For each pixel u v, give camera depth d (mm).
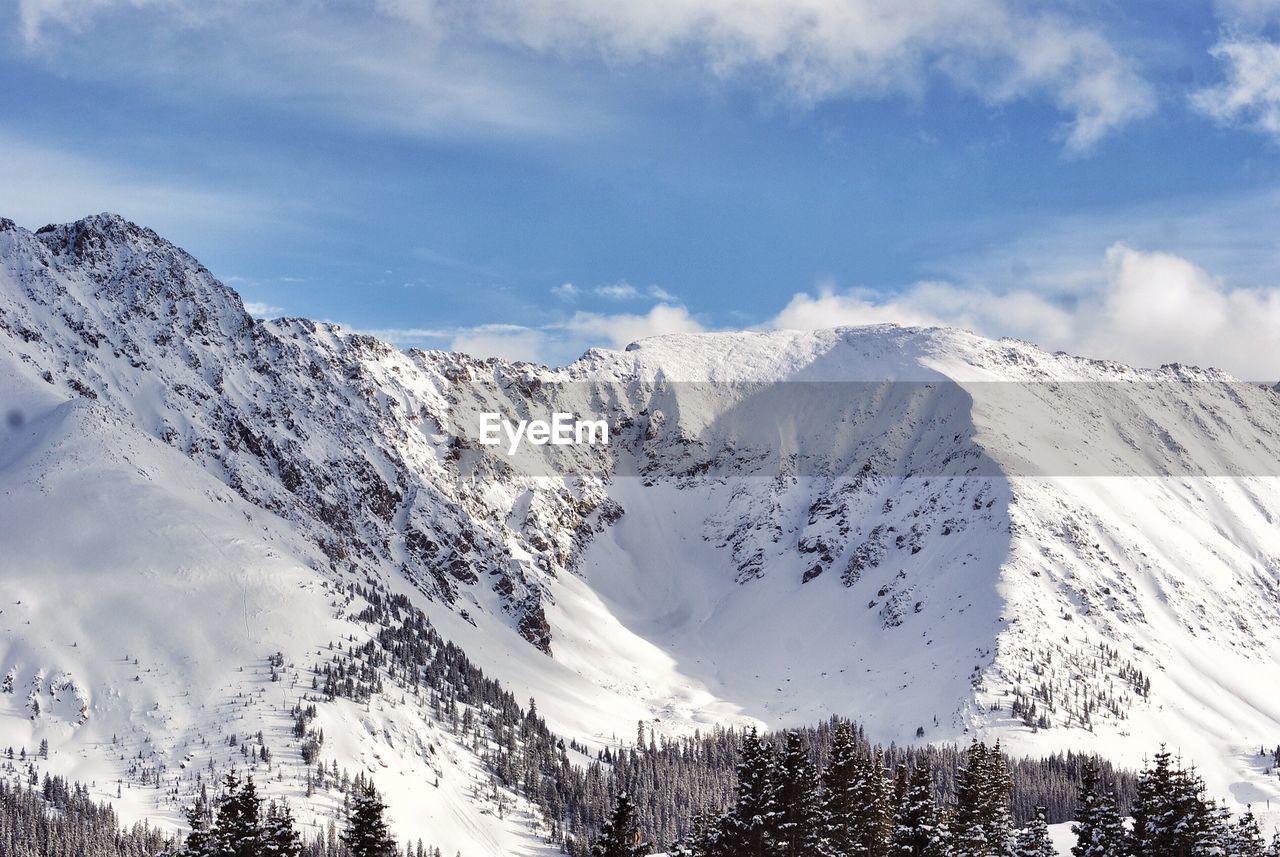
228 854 135250
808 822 142625
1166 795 137375
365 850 139625
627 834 129750
